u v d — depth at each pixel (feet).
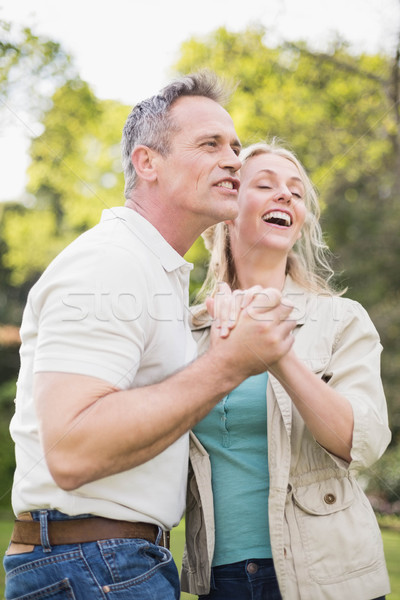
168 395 5.57
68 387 5.59
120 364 5.82
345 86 40.91
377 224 39.73
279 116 39.99
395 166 40.50
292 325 5.76
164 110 7.31
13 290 50.01
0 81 40.93
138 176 7.39
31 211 50.14
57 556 6.06
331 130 40.45
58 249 49.42
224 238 8.98
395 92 39.17
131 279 6.18
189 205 7.25
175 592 6.77
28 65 41.29
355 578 7.04
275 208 8.43
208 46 41.68
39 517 6.19
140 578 6.15
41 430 5.54
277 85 40.81
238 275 8.88
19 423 6.50
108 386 5.68
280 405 7.30
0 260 50.80
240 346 5.65
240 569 7.38
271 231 8.46
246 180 8.59
